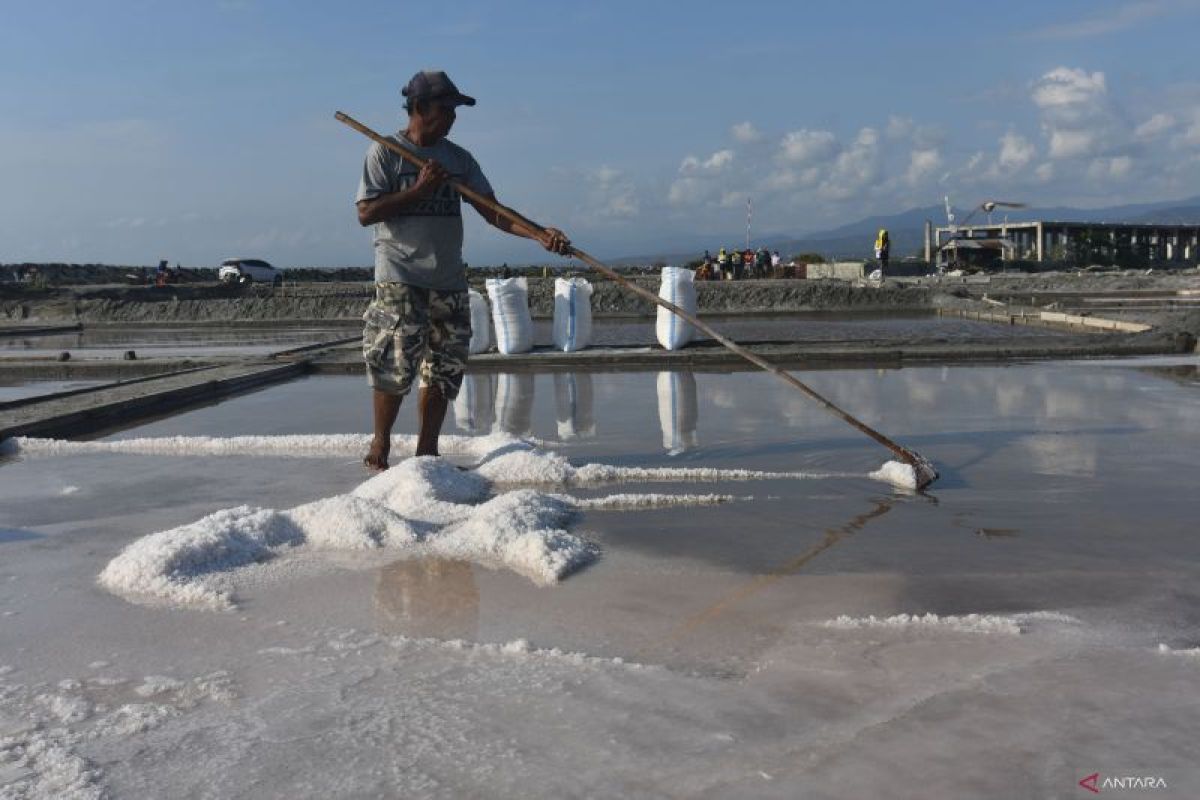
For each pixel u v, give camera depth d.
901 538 3.00
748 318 19.92
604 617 2.34
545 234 4.09
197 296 27.25
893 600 2.43
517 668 2.02
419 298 4.09
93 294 26.59
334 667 2.05
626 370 8.60
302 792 1.55
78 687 1.98
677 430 5.21
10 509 3.60
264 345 14.30
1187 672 1.94
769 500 3.56
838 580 2.59
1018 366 8.29
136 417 6.23
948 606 2.38
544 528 3.05
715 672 1.99
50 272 37.00
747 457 4.39
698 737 1.71
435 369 4.21
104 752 1.70
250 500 3.71
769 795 1.51
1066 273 31.08
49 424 5.43
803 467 4.14
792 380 4.04
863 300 23.17
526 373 8.50
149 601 2.51
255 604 2.47
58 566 2.84
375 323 4.08
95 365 9.62
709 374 8.05
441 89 4.07
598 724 1.76
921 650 2.08
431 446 4.30
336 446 4.86
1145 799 1.48
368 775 1.60
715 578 2.63
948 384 6.96
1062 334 12.28
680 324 9.28
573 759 1.63
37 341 16.64
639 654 2.10
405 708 1.84
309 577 2.68
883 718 1.76
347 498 3.14
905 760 1.61
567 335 9.49
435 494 3.48
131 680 2.01
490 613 2.38
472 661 2.07
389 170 4.03
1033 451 4.39
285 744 1.71
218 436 5.31
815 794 1.51
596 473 3.97
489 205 4.04
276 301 24.91
